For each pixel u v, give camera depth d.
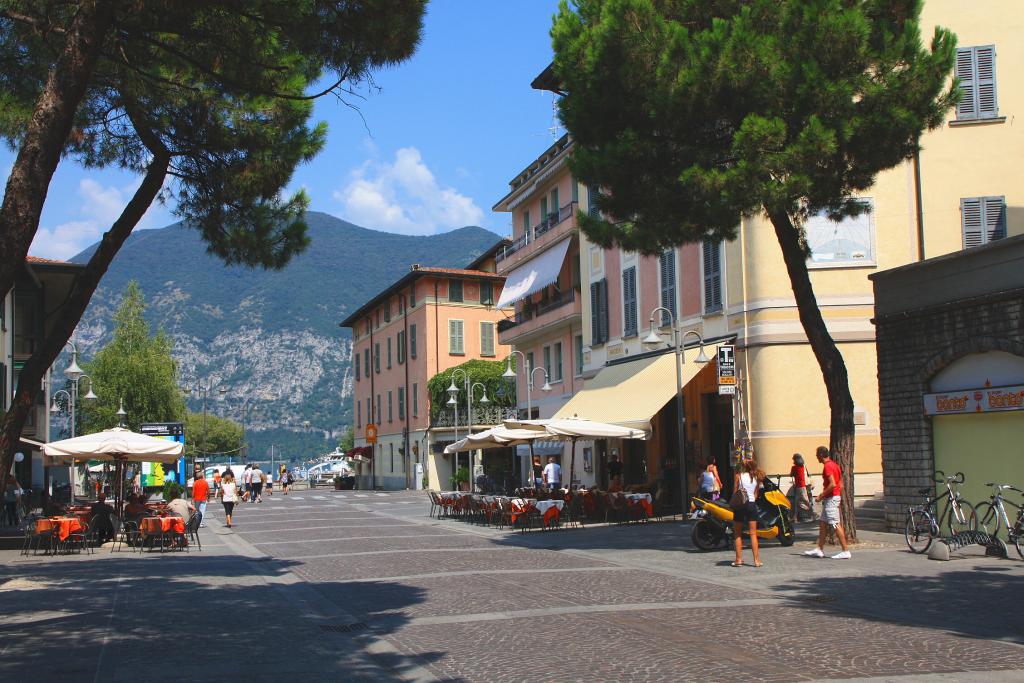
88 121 14.97
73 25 10.22
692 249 30.33
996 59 25.14
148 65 13.78
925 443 20.08
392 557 19.78
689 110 17.41
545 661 9.00
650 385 29.47
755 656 8.96
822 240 26.02
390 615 12.07
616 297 36.41
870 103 16.89
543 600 13.01
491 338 69.25
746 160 16.70
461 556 19.67
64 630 11.16
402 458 71.50
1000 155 25.16
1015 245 17.66
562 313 41.81
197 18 12.09
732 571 15.68
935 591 12.82
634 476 35.84
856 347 25.95
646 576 15.47
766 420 26.25
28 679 8.45
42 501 35.25
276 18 11.65
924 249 25.36
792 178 16.50
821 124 16.59
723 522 18.78
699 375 31.05
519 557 19.19
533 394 47.22
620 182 18.62
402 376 71.62
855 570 15.23
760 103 17.11
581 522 28.17
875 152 17.25
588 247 39.09
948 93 17.50
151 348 71.88
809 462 25.94
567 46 18.92
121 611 12.70
